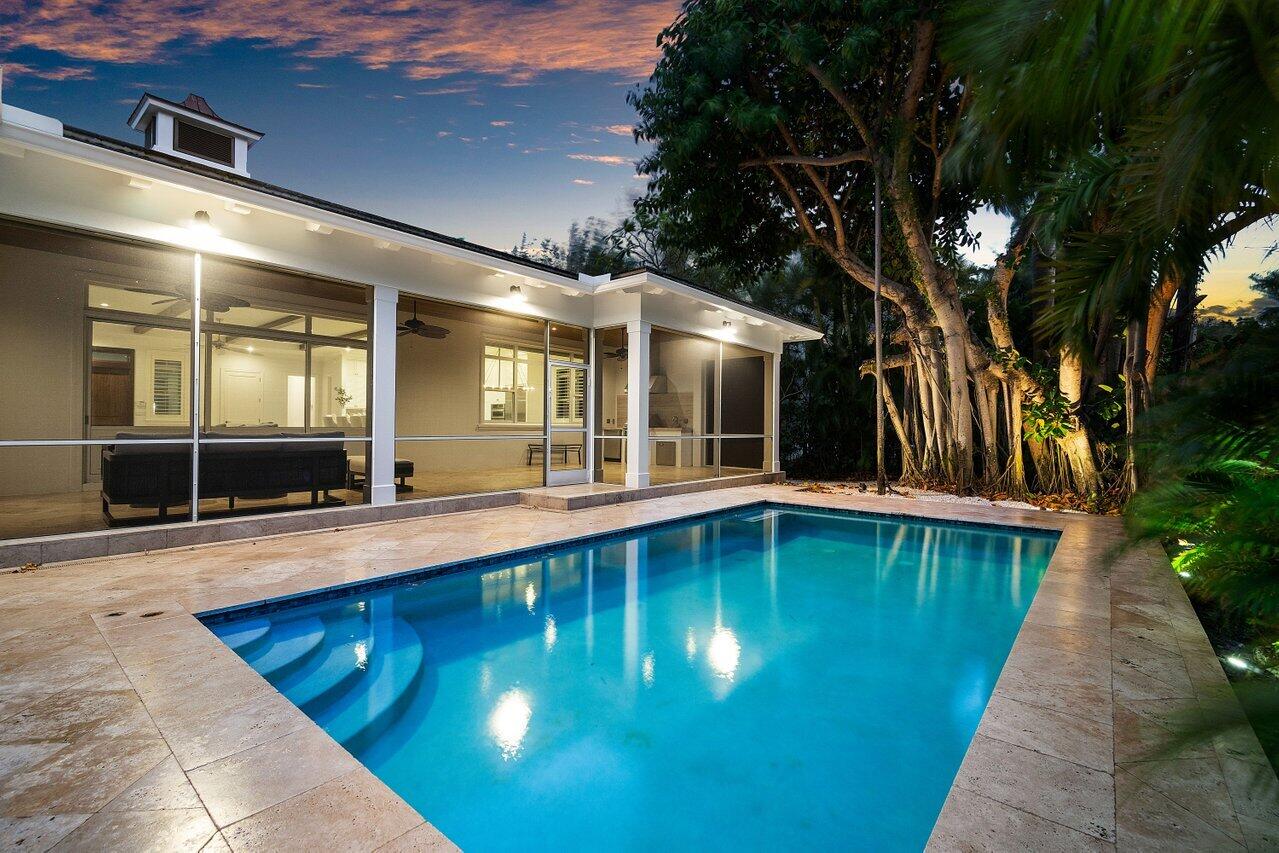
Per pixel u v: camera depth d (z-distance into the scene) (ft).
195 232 15.47
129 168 13.25
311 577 12.37
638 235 50.55
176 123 27.89
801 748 7.45
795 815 6.19
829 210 34.68
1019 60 3.84
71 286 21.50
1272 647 6.30
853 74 24.97
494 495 22.95
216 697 6.84
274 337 25.71
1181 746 3.07
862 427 38.42
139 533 14.47
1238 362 4.41
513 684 9.21
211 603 10.43
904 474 32.60
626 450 26.55
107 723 6.21
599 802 6.40
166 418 23.54
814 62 25.81
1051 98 3.95
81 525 15.43
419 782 6.76
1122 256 6.46
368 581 12.43
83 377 21.83
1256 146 3.52
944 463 29.94
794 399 40.98
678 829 5.97
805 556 17.79
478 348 34.19
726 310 29.53
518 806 6.34
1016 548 18.62
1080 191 12.30
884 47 25.53
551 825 6.05
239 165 29.55
